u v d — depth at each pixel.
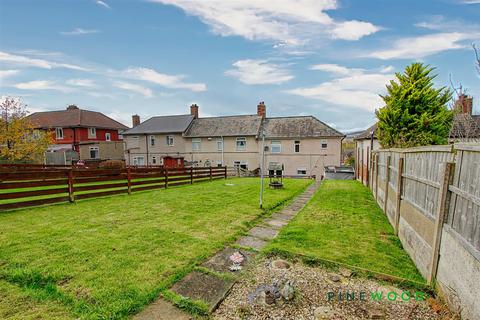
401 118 9.92
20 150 18.42
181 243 4.32
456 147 2.59
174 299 2.71
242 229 5.27
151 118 31.12
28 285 2.89
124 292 2.78
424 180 3.47
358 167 16.58
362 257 3.86
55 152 24.72
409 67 10.13
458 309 2.43
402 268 3.56
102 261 3.52
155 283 2.99
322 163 23.44
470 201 2.32
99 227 5.13
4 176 6.32
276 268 3.48
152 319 2.40
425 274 3.25
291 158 24.19
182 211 6.72
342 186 12.66
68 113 30.67
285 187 12.45
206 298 2.76
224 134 25.70
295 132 24.33
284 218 6.49
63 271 3.19
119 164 19.39
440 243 2.89
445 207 2.82
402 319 2.47
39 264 3.37
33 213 6.29
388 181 6.33
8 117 18.64
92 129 30.00
